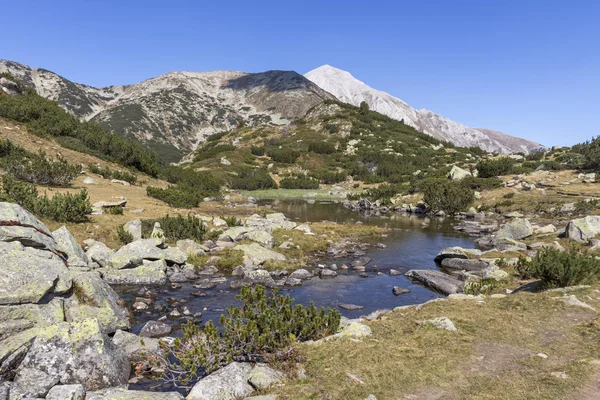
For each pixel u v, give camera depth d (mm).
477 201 49562
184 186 52344
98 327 8398
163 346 9000
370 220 42812
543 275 13172
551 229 27297
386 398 6043
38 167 32469
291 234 28328
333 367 7191
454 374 6777
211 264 20156
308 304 14742
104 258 17453
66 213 22062
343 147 123000
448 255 22234
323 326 9492
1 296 9055
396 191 61625
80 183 37031
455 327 9047
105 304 11516
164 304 14109
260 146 126500
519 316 9758
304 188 90250
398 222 41156
